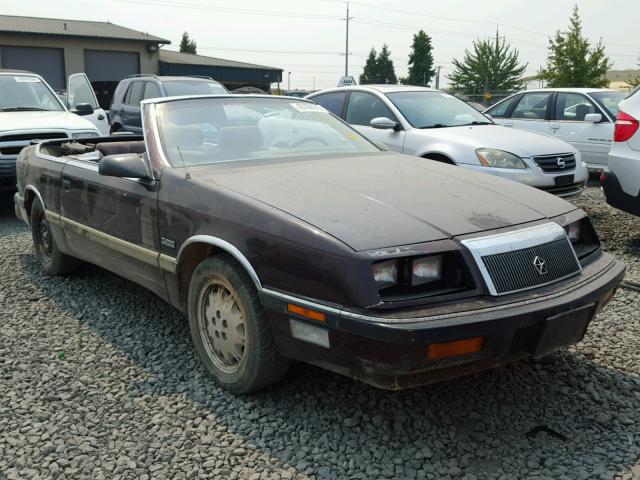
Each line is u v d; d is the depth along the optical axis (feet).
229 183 11.06
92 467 8.82
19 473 8.70
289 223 9.45
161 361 12.15
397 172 12.21
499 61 161.68
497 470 8.69
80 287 16.67
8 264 18.95
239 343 10.46
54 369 11.81
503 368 11.71
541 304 8.91
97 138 19.15
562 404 10.44
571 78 96.94
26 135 25.35
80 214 14.70
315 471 8.70
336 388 10.99
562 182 22.76
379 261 8.62
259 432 9.66
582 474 8.56
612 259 11.00
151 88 39.68
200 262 11.16
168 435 9.60
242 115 14.19
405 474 8.64
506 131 24.70
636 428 9.74
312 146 14.06
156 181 12.03
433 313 8.45
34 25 101.71
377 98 26.63
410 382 8.76
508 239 9.34
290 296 9.24
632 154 18.90
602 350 12.48
